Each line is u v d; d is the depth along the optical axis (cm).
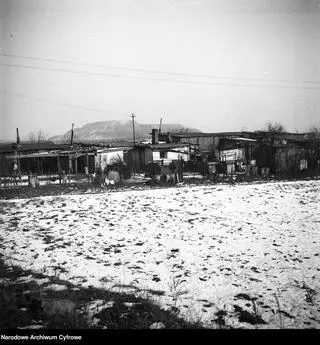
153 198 1850
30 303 578
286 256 937
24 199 1772
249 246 1030
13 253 942
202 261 905
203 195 1930
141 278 785
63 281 732
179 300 673
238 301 671
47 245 1027
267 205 1647
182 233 1184
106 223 1323
